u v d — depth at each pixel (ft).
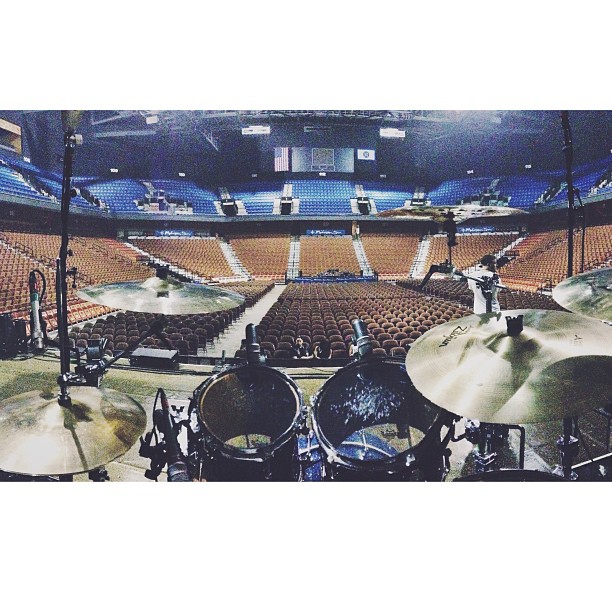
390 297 49.57
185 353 24.22
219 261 95.61
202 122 81.20
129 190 93.25
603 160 71.41
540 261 69.36
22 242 57.62
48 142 66.74
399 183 96.17
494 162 86.38
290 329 29.01
